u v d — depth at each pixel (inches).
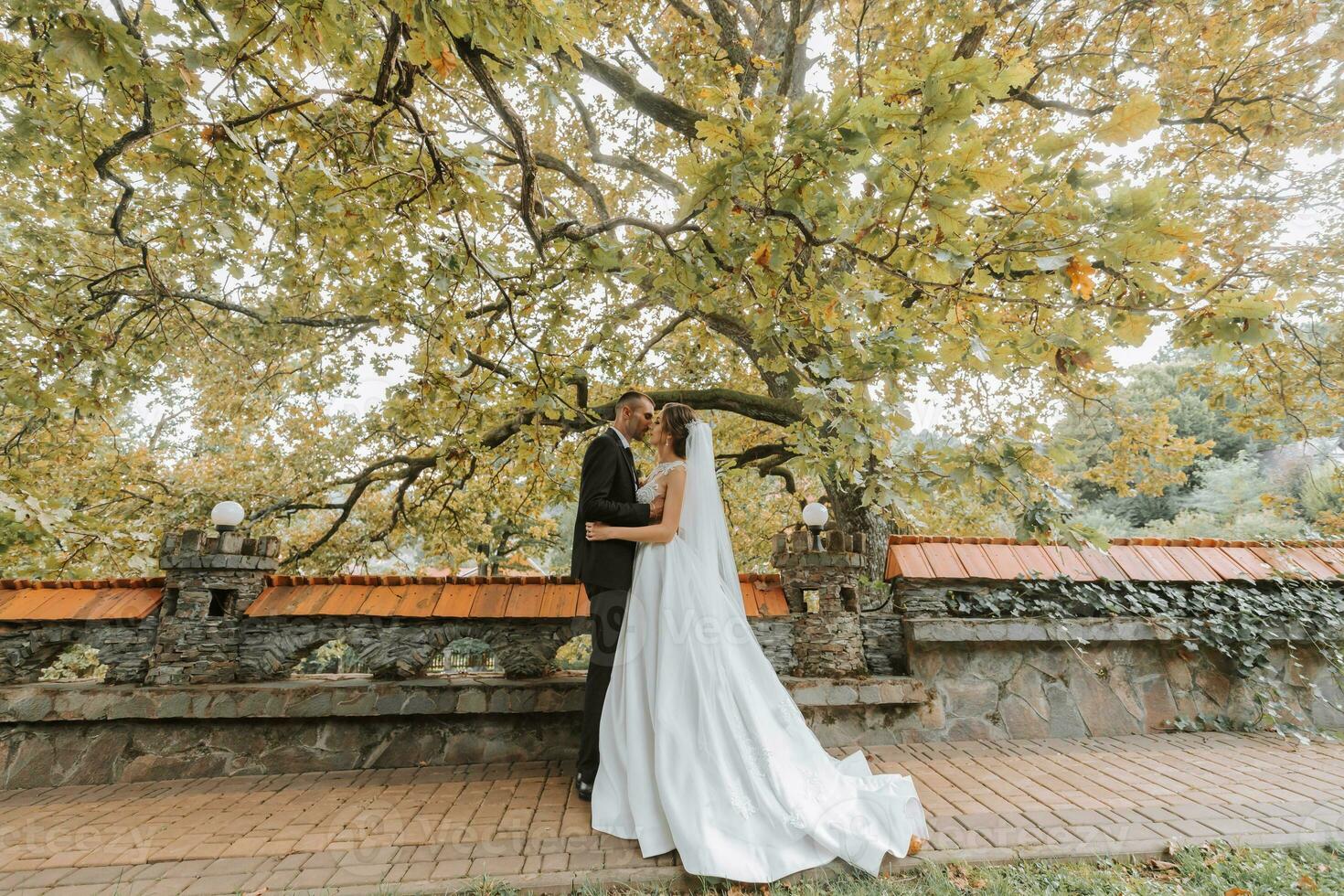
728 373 386.0
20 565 197.3
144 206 193.3
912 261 91.9
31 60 123.0
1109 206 76.3
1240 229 231.3
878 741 157.9
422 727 146.9
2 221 186.9
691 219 114.9
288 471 338.0
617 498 128.6
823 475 132.6
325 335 304.7
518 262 198.7
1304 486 303.9
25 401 160.4
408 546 343.6
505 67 109.4
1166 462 262.1
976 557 177.8
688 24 273.3
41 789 129.3
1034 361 95.0
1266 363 205.0
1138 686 171.9
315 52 99.9
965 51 219.1
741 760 101.5
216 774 137.7
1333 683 177.8
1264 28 201.8
